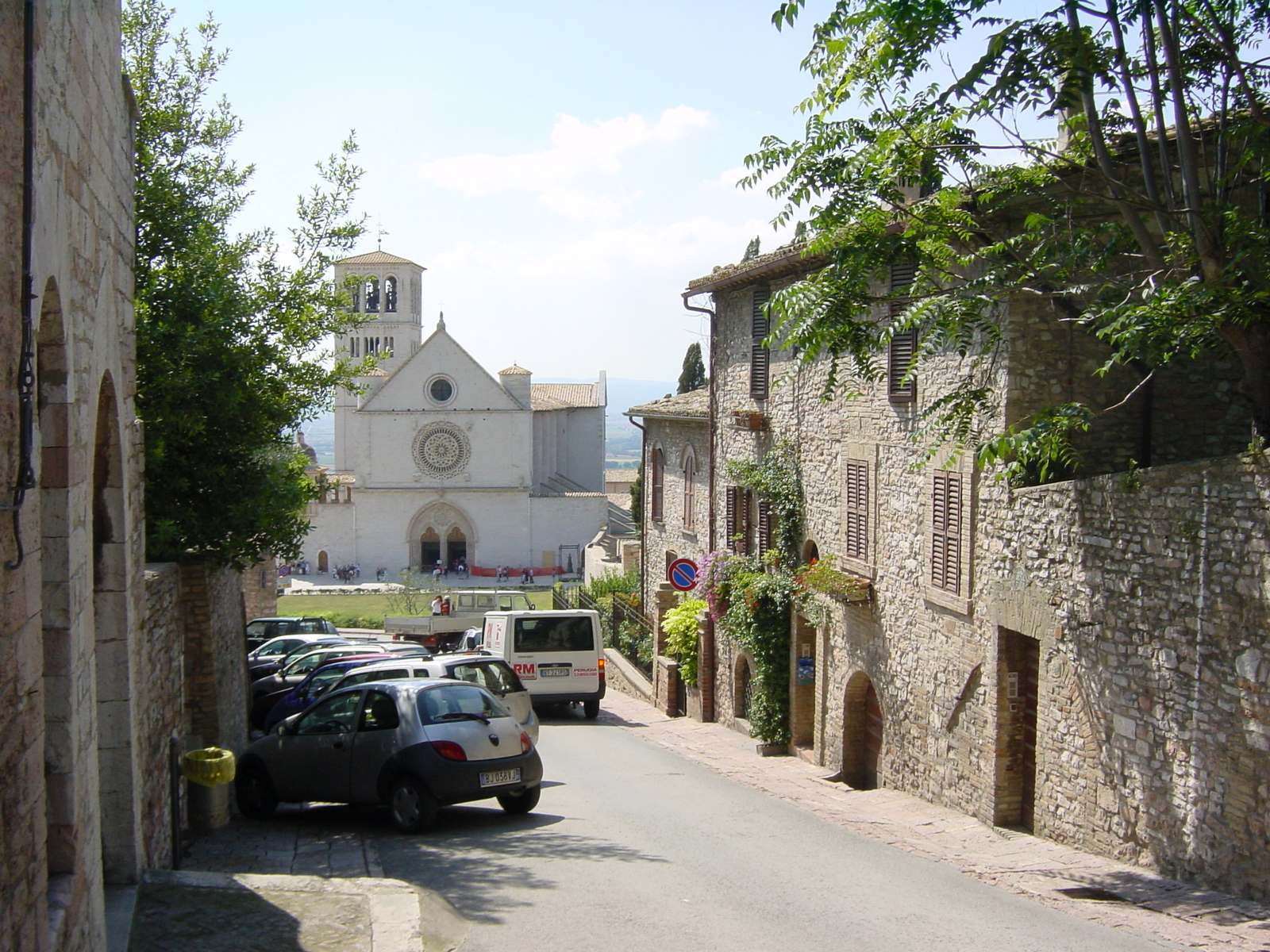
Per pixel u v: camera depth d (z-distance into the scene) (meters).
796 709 19.03
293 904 7.75
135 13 18.45
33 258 4.84
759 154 11.70
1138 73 10.56
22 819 4.60
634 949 7.15
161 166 17.61
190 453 15.94
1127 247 11.84
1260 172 10.80
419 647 26.17
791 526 19.30
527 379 74.94
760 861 9.91
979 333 13.06
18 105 4.68
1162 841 9.71
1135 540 10.14
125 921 7.16
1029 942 7.27
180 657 11.50
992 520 12.64
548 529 74.94
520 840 10.79
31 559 4.82
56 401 5.88
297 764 12.09
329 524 74.38
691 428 26.70
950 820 12.91
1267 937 7.40
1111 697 10.45
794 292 11.80
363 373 20.39
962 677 13.37
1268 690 8.53
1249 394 9.81
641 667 29.84
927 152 11.05
